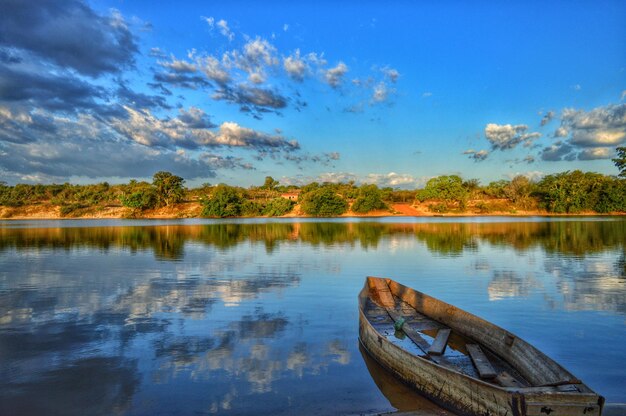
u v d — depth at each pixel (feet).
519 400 23.00
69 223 283.38
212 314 51.67
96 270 85.76
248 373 33.83
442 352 36.40
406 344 39.17
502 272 82.23
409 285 69.92
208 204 371.76
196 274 80.74
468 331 40.55
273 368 34.78
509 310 53.57
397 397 29.50
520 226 218.38
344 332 44.27
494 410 24.03
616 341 41.52
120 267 89.56
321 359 36.65
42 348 39.75
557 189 367.45
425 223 255.91
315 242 142.72
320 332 44.24
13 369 34.81
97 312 52.80
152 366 35.32
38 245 136.05
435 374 27.86
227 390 30.86
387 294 56.59
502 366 33.45
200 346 40.11
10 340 42.06
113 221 315.99
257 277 77.30
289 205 382.83
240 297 61.00
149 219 354.13
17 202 394.93
